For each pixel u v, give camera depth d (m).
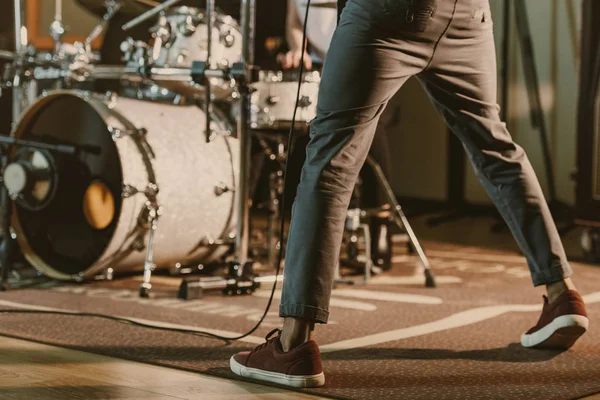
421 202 5.96
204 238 3.02
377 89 1.60
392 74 1.62
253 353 1.68
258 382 1.65
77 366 1.76
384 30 1.59
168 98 3.21
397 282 3.02
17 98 3.09
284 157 3.20
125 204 2.72
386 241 3.31
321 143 1.62
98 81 3.78
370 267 3.15
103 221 2.85
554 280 1.88
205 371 1.72
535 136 5.34
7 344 1.95
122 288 2.83
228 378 1.69
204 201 2.95
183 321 2.27
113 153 2.83
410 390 1.59
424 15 1.60
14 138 2.84
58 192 2.90
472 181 5.72
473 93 1.80
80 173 2.89
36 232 2.99
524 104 5.36
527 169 1.87
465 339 2.06
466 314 2.41
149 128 2.83
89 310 2.41
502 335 2.11
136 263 2.94
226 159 3.03
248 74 2.58
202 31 2.77
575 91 5.13
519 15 4.96
